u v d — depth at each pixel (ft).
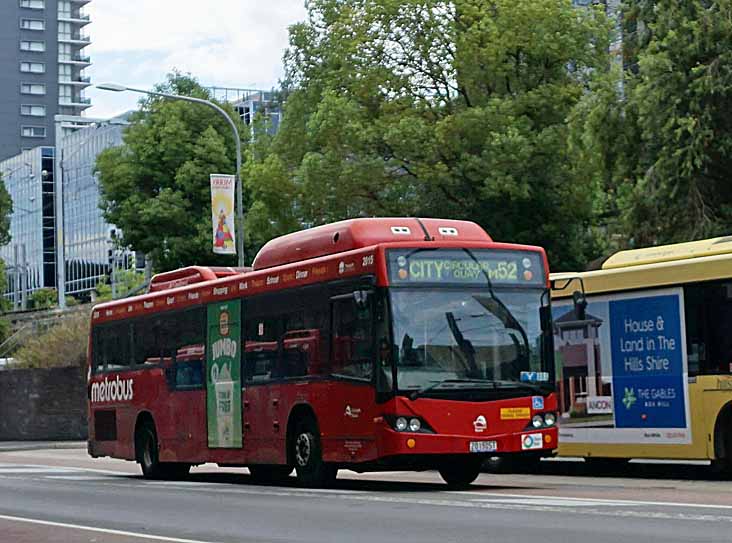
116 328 101.09
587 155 122.21
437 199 165.78
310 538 47.11
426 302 70.18
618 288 82.84
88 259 536.83
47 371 187.32
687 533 44.19
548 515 52.54
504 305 71.77
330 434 73.46
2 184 341.62
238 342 83.51
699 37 110.83
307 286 76.23
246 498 69.26
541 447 71.41
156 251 235.81
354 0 172.14
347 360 71.97
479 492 69.10
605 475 89.35
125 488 82.99
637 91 112.98
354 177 161.99
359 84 165.48
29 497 75.87
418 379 69.21
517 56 164.66
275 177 175.01
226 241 142.31
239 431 83.05
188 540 47.34
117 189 239.09
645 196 114.21
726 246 78.13
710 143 111.55
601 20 164.86
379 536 46.83
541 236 166.30
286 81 182.29
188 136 235.61
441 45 165.37
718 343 76.48
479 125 159.33
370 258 70.64
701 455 77.56
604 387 83.71
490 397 70.28
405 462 68.95
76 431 184.44
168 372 92.32
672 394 79.20
